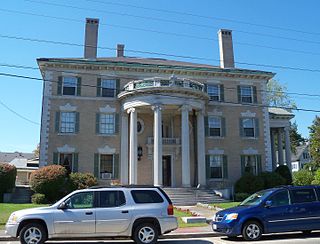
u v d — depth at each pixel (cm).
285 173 3606
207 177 3494
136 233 1223
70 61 3372
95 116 3381
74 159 3266
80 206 1227
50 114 3306
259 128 3747
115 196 1254
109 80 3478
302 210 1400
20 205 2522
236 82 3784
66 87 3384
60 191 2852
